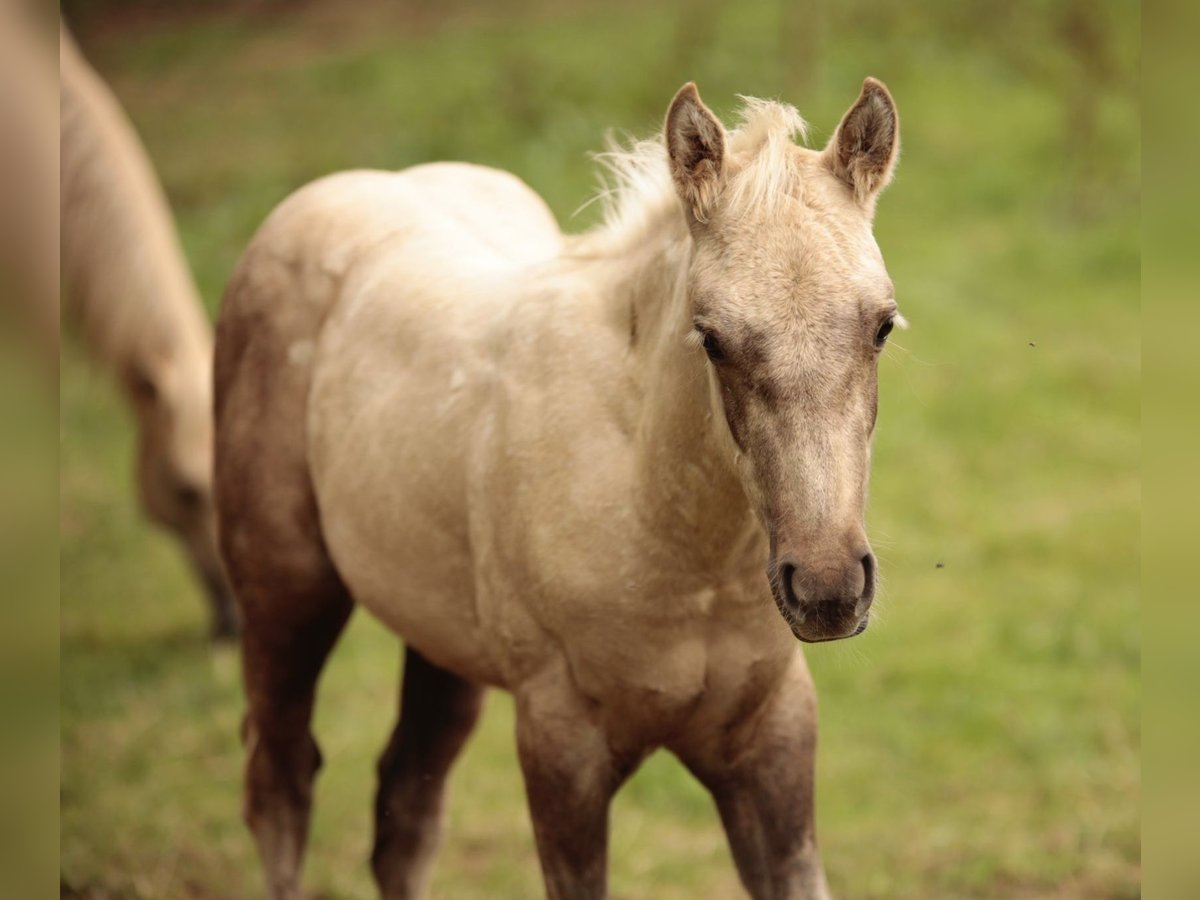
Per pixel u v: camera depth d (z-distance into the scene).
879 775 7.82
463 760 8.33
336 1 26.84
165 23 26.55
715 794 4.71
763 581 4.27
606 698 4.44
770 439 3.50
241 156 19.75
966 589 9.80
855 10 22.11
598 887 4.61
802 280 3.53
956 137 18.58
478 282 5.25
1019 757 7.95
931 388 12.83
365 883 7.09
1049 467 11.55
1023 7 21.66
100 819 7.50
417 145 18.98
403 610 5.20
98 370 10.16
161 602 11.06
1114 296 14.63
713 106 18.81
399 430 5.08
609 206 4.90
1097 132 17.75
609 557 4.29
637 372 4.36
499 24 24.17
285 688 5.84
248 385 5.78
